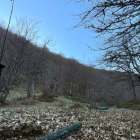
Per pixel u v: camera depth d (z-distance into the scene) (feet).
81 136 12.01
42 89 73.67
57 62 111.65
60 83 97.25
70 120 17.57
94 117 22.41
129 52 10.35
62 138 10.86
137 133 14.23
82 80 98.63
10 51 39.96
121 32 9.10
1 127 12.00
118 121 20.58
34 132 11.65
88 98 82.53
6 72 38.19
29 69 46.32
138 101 60.44
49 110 26.94
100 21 8.65
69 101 59.88
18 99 45.39
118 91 83.51
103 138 12.05
